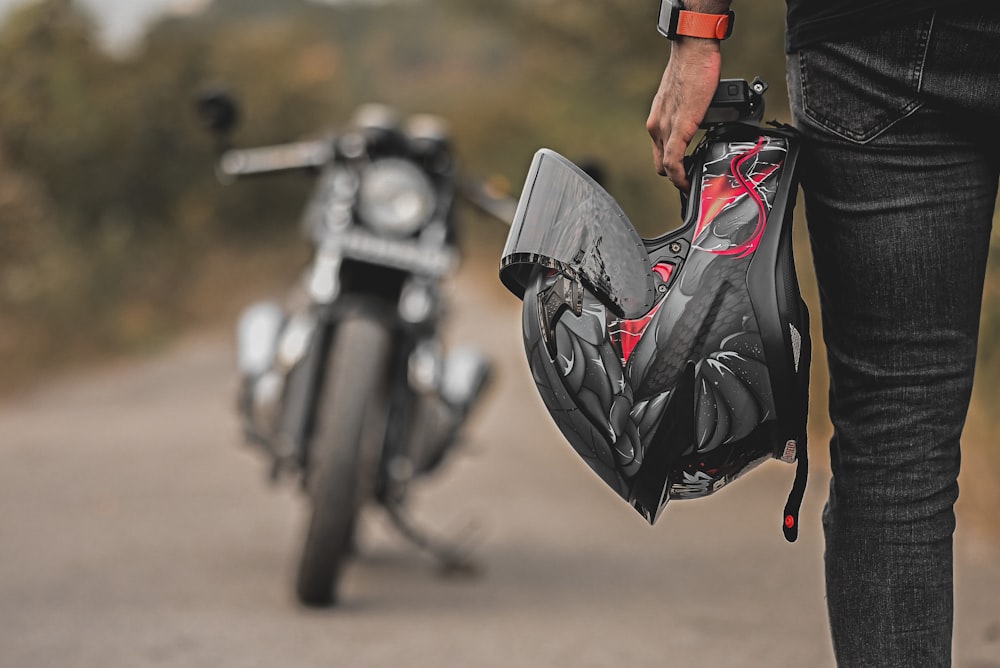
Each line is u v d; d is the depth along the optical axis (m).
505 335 25.39
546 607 5.47
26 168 24.64
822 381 8.34
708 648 4.54
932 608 2.38
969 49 2.27
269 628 4.98
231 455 10.44
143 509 8.01
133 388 16.59
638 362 2.41
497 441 11.70
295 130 47.31
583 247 2.45
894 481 2.39
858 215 2.37
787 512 2.43
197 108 6.40
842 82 2.35
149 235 30.56
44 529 7.30
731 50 9.47
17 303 19.69
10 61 24.25
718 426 2.38
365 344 5.52
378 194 5.93
